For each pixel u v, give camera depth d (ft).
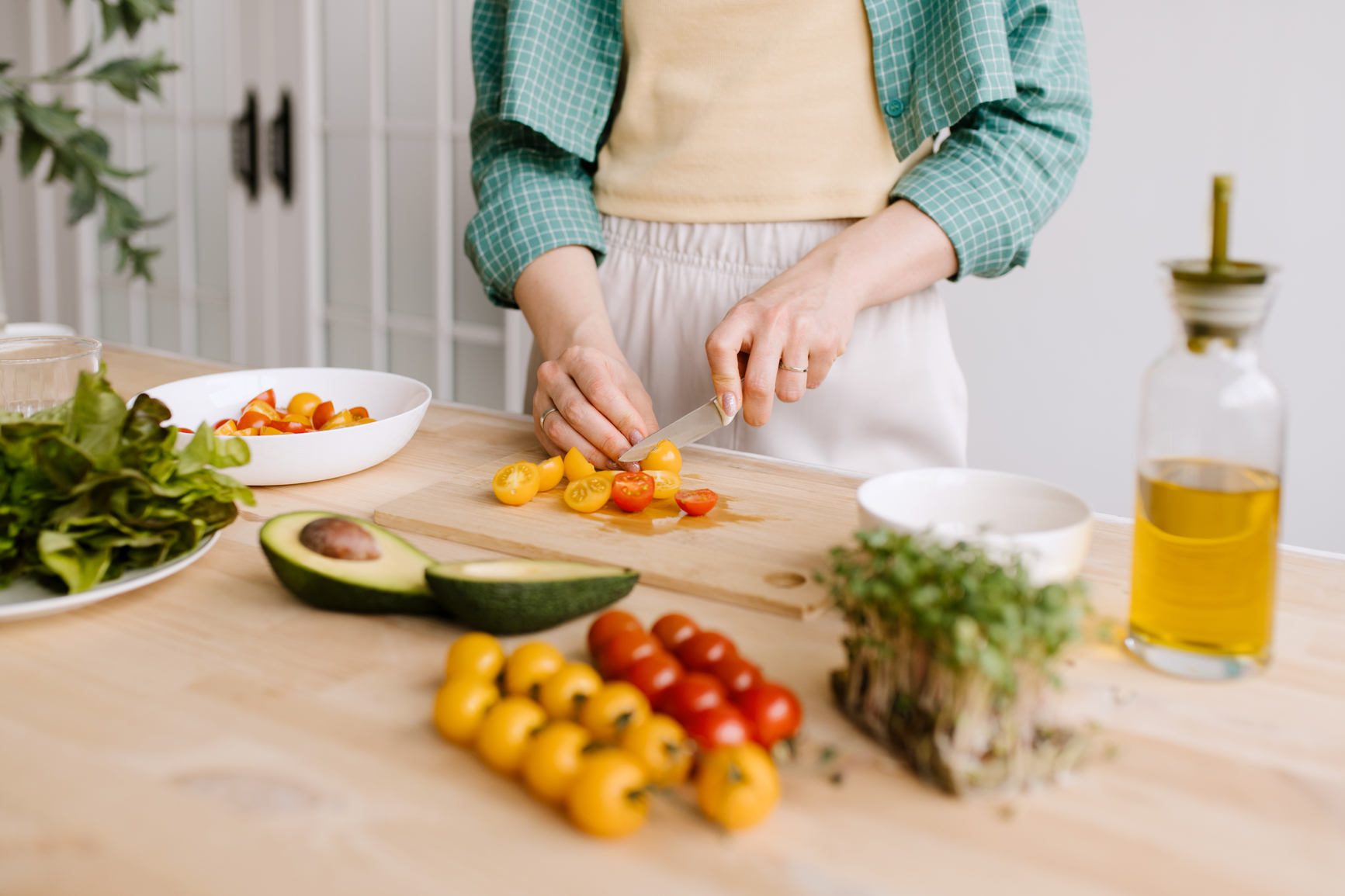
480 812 1.64
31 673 2.06
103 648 2.17
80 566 2.24
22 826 1.59
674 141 4.29
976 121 3.99
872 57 4.00
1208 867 1.53
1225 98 6.49
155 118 10.09
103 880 1.48
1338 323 6.50
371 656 2.15
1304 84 6.28
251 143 9.50
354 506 3.12
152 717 1.90
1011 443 7.55
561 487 3.33
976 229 3.73
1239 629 2.04
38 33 10.50
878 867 1.53
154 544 2.35
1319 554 2.78
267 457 3.12
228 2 9.36
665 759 1.65
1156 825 1.62
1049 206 3.92
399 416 3.34
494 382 8.73
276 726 1.88
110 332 10.90
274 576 2.56
